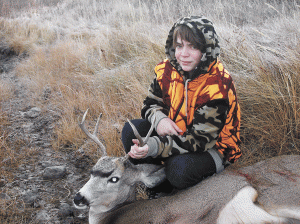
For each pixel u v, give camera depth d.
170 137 2.50
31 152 4.30
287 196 2.05
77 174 3.88
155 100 2.95
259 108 3.84
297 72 3.92
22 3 15.11
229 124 2.55
